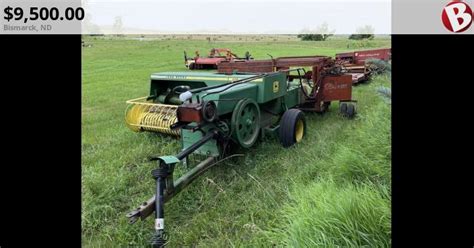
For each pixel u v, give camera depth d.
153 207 2.79
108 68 18.27
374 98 8.49
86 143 5.36
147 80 13.44
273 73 5.03
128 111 5.21
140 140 5.29
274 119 5.40
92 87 11.68
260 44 38.28
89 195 3.63
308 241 2.28
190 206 3.51
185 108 3.67
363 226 2.31
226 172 4.20
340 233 2.29
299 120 5.19
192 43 38.88
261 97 4.73
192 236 3.01
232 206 3.45
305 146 5.06
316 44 36.47
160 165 2.86
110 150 4.96
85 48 29.62
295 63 6.54
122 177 4.03
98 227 3.21
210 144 4.10
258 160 4.57
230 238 2.95
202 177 4.02
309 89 6.86
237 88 4.32
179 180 3.26
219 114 3.95
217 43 39.94
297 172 4.14
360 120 6.50
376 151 3.67
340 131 5.80
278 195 3.61
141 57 24.25
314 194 2.97
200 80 4.97
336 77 6.67
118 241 3.01
